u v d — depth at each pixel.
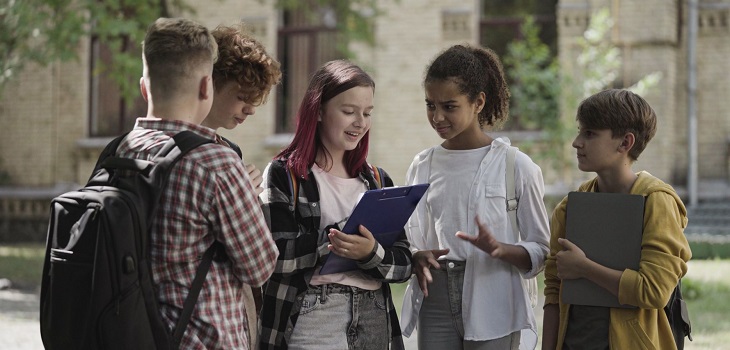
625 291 4.45
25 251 21.41
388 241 4.92
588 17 21.17
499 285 5.24
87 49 24.38
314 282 4.80
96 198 3.86
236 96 4.88
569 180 21.02
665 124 20.88
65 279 3.89
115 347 3.80
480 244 5.02
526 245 5.11
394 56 22.19
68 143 24.42
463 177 5.35
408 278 5.01
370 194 4.56
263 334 4.83
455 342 5.32
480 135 5.43
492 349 5.23
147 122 4.21
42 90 24.45
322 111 4.96
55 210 4.01
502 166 5.31
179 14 22.84
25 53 17.25
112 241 3.79
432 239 5.45
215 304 4.10
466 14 21.80
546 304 4.86
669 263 4.42
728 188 20.88
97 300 3.78
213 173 4.04
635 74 21.03
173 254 4.02
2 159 24.73
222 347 4.05
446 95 5.15
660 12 20.88
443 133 5.25
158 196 3.94
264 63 4.88
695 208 20.45
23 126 24.58
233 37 4.89
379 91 22.25
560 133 20.12
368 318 4.90
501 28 22.19
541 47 20.27
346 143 4.93
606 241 4.57
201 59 4.20
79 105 24.41
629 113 4.60
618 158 4.68
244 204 4.11
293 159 4.90
